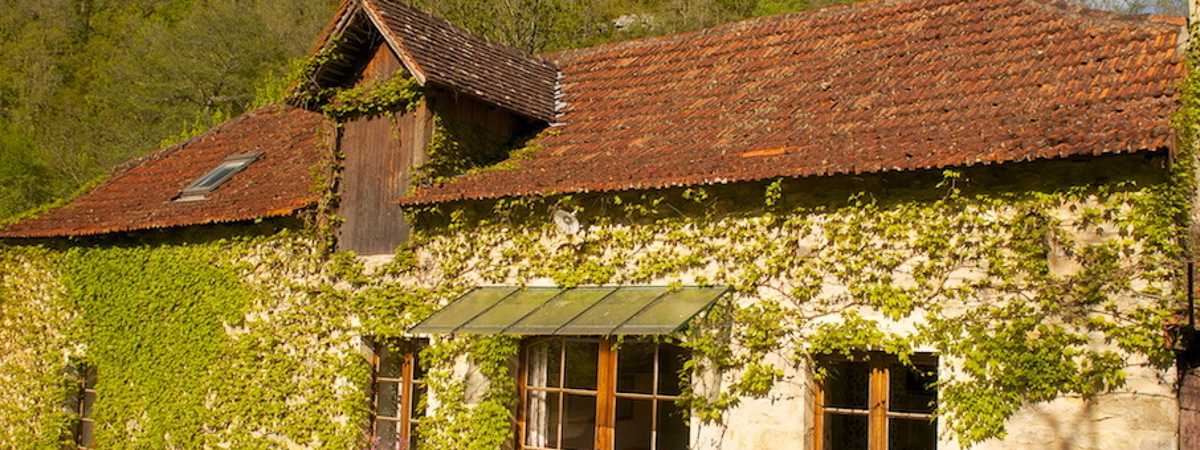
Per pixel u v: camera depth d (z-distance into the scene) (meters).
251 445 14.02
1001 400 9.10
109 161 40.47
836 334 9.91
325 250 13.62
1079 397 8.78
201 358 14.71
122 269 15.88
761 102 12.30
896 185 9.85
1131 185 8.76
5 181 38.72
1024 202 9.19
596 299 11.12
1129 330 8.60
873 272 9.87
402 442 12.91
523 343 12.27
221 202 14.95
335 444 13.23
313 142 15.84
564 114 14.15
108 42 48.34
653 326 9.87
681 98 13.27
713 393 10.62
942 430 9.39
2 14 47.56
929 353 9.62
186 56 44.03
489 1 30.92
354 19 13.35
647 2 38.31
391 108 13.30
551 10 31.83
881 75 11.85
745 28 14.43
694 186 10.83
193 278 14.98
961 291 9.38
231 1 46.44
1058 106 9.71
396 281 13.02
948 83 11.07
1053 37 11.14
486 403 12.02
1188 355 8.48
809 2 36.00
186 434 14.68
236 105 44.25
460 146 13.16
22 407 16.89
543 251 11.91
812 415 10.20
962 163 9.23
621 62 15.08
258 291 14.24
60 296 16.62
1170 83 9.40
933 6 12.88
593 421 11.60
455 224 12.54
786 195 10.44
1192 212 8.86
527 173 12.31
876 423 9.92
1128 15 10.91
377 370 13.43
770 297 10.43
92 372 16.56
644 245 11.27
